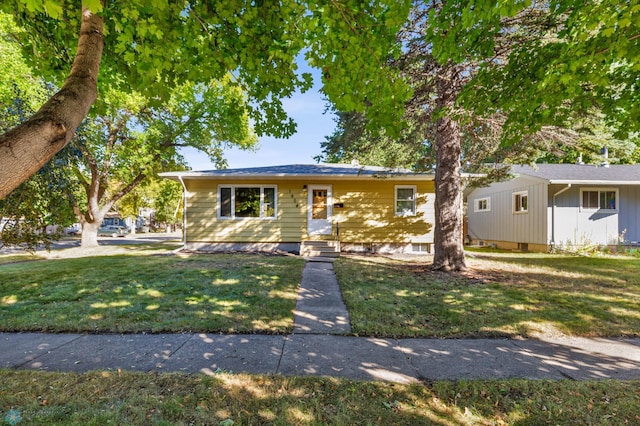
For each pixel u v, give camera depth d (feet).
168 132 48.98
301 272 23.93
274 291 17.97
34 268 24.94
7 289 18.15
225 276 21.71
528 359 10.23
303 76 11.59
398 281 20.90
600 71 10.55
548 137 25.31
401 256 34.47
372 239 38.52
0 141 5.01
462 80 22.38
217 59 10.94
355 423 6.89
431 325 13.17
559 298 16.87
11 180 4.99
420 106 25.57
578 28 10.03
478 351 10.84
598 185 40.47
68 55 12.00
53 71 12.18
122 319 13.41
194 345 11.07
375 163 49.65
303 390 8.16
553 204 40.52
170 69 11.23
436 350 10.89
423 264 28.25
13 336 11.81
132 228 107.24
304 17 9.23
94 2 5.63
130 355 10.22
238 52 11.18
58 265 26.45
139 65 9.75
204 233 38.45
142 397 7.70
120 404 7.41
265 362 9.82
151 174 48.26
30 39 11.25
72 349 10.69
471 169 33.81
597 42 9.78
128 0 8.15
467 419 7.10
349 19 9.16
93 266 25.79
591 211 40.32
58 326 12.65
